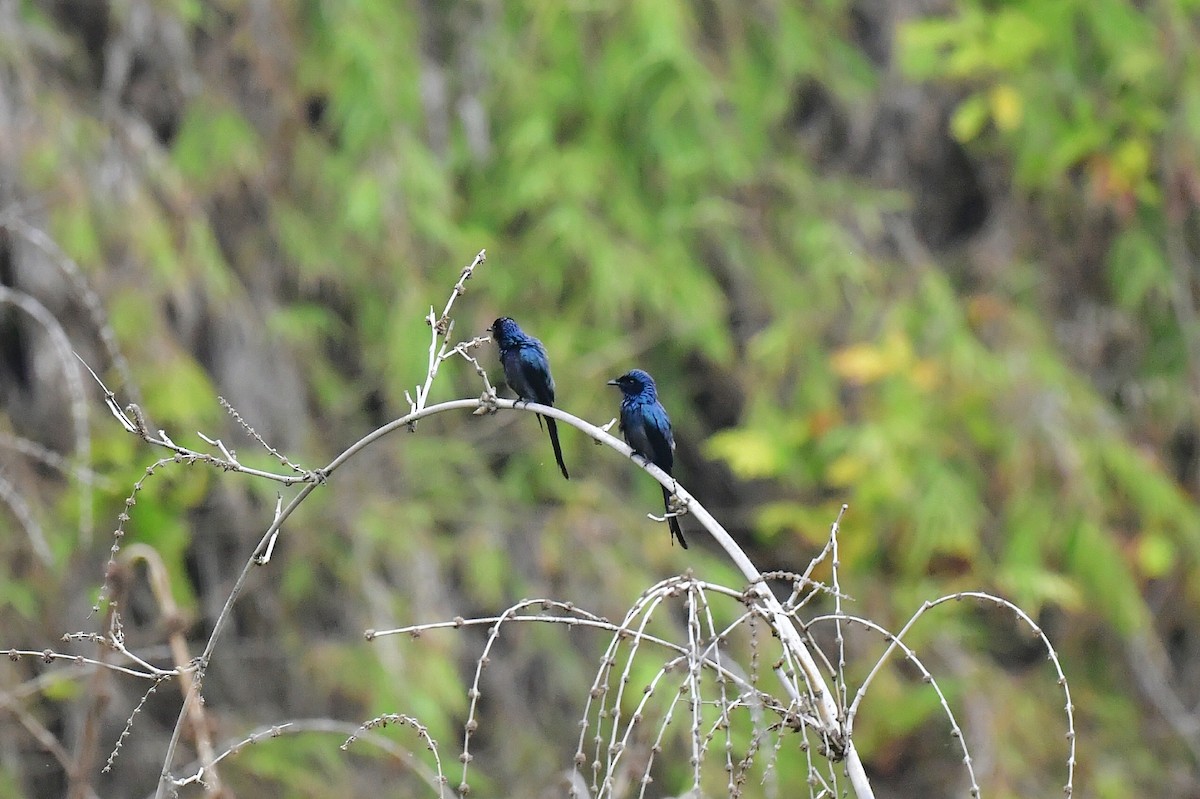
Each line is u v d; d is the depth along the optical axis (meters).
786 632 4.98
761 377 15.90
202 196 14.26
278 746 12.21
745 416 16.05
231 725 12.21
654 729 11.53
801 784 12.17
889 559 15.28
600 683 5.05
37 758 11.65
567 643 13.73
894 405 15.34
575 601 13.81
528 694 13.60
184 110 14.68
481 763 13.20
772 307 16.16
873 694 14.35
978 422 15.48
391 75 15.16
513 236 15.81
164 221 13.45
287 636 12.93
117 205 12.99
